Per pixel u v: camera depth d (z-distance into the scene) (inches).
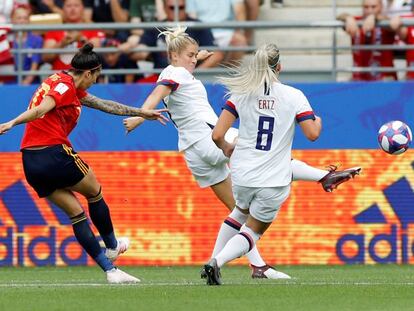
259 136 1061.1
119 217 1584.6
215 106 1573.6
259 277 1243.8
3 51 1683.1
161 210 1579.7
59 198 1142.3
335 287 1081.4
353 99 1572.3
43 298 986.1
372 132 1571.1
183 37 1238.3
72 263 1569.9
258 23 1627.7
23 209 1571.1
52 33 1726.1
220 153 1232.8
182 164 1578.5
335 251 1566.2
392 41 1675.7
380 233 1563.7
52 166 1120.2
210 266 1077.8
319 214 1565.0
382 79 1720.0
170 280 1237.1
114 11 1776.6
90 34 1728.6
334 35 1649.9
